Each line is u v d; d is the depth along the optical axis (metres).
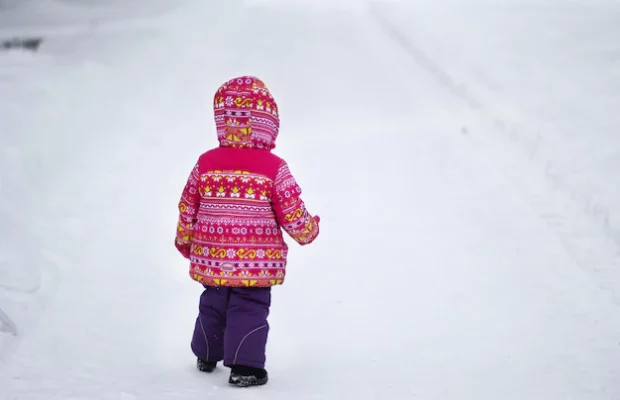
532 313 5.82
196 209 4.72
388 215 8.56
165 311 5.95
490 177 9.90
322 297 6.29
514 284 6.46
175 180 9.83
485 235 7.82
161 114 13.33
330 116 13.64
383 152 11.23
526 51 18.09
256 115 4.57
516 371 4.70
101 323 5.59
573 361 4.87
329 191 9.46
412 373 4.69
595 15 22.19
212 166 4.59
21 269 6.50
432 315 5.83
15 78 14.18
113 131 11.79
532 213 8.45
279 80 16.91
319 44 22.16
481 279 6.62
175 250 7.52
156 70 17.30
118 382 4.43
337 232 8.04
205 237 4.54
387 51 20.89
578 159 10.24
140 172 10.02
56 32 24.16
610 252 7.19
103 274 6.72
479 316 5.78
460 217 8.43
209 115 13.48
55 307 5.85
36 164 9.59
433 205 8.88
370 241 7.73
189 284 6.63
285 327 5.66
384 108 14.26
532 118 12.52
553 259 7.07
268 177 4.53
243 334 4.46
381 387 4.42
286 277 6.80
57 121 11.62
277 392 4.32
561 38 19.14
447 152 11.16
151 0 32.78
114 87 14.93
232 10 31.53
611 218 8.02
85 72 15.70
